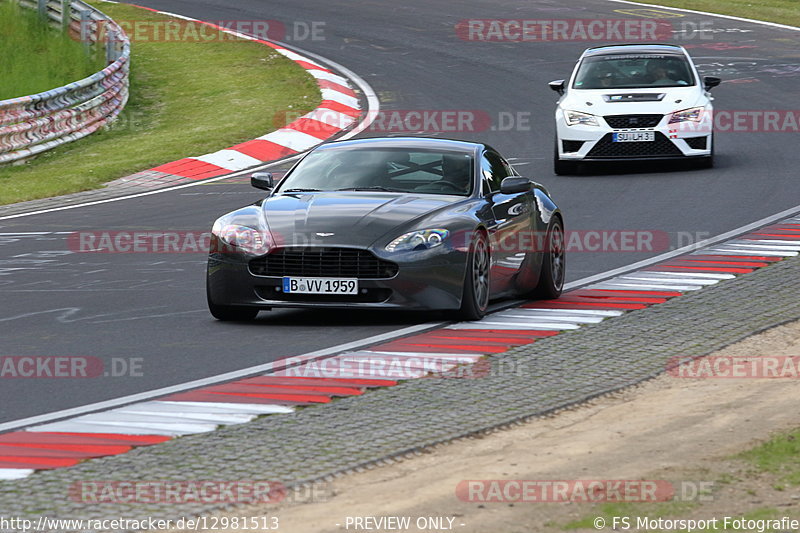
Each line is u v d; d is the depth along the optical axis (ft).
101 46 346.33
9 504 63.62
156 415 81.87
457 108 288.51
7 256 158.81
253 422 79.46
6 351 103.55
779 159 220.64
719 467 69.56
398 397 85.46
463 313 111.86
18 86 297.33
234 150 248.73
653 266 140.67
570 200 189.37
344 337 106.52
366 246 108.58
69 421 80.94
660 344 102.01
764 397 85.30
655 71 219.82
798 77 318.45
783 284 126.82
